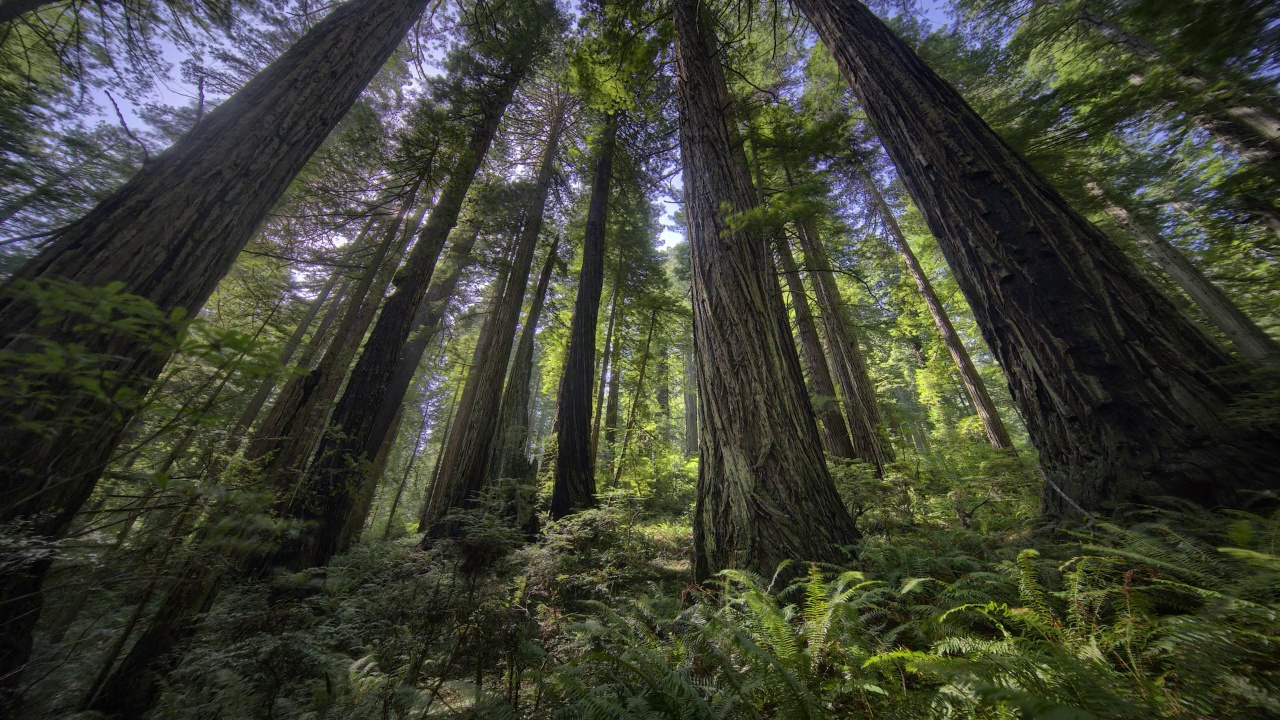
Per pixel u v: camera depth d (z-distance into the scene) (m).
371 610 3.62
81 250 2.10
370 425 6.00
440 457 17.03
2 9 4.38
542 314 14.14
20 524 1.57
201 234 2.44
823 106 9.33
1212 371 2.41
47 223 5.85
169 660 2.65
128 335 2.05
